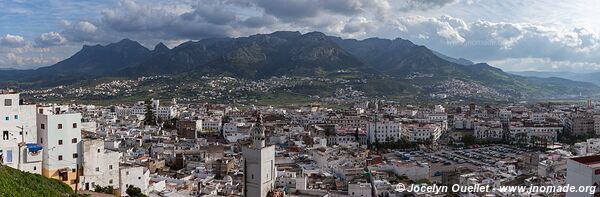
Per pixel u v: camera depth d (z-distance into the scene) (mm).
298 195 162250
